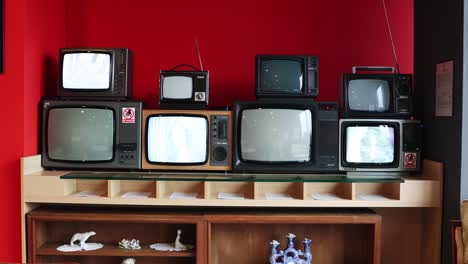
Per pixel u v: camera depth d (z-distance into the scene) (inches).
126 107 94.6
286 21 114.6
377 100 96.8
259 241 104.0
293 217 92.3
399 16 113.7
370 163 95.7
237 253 104.0
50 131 95.3
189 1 114.3
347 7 113.6
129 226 103.7
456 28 87.4
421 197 92.3
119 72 96.1
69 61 95.8
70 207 98.7
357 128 95.5
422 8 104.0
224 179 89.7
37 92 97.3
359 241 104.1
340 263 104.3
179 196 93.1
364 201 91.7
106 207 99.9
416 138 96.3
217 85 114.2
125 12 114.5
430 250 98.2
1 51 90.2
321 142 94.4
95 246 98.0
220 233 103.7
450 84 89.7
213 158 94.8
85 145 94.8
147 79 114.1
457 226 81.8
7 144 91.3
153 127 95.0
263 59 95.5
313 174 96.4
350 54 113.8
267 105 93.7
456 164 87.4
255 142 94.0
